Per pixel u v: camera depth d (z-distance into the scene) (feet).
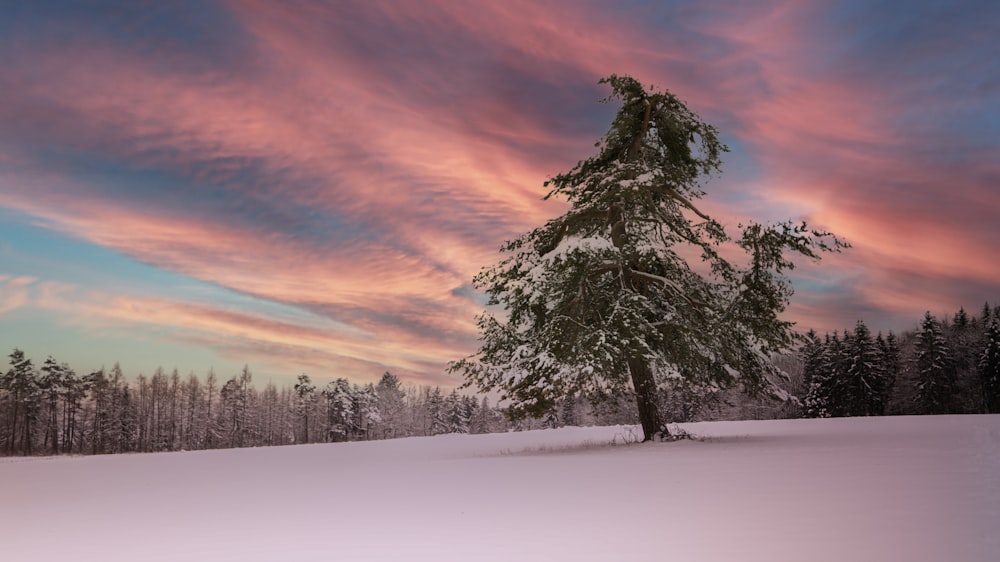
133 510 33.50
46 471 69.21
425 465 57.62
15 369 302.86
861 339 246.47
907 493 26.58
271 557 20.07
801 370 282.36
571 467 46.70
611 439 91.04
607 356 65.00
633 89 79.36
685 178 81.61
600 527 22.97
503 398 69.77
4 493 45.62
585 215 78.74
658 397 75.97
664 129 81.51
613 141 82.33
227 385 384.88
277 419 439.22
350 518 27.61
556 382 65.10
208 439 380.37
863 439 59.26
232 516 29.68
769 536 20.07
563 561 18.13
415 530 23.98
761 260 69.00
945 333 268.62
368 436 406.82
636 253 72.64
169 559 20.38
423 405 491.31
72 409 327.26
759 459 44.32
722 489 30.81
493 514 27.04
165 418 391.04
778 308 71.87
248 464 71.31
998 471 32.04
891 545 18.15
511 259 78.18
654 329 70.18
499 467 50.37
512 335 74.79
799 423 107.24
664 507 26.58
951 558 16.58
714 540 19.92
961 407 257.14
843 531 20.21
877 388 245.24
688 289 77.41
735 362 73.61
